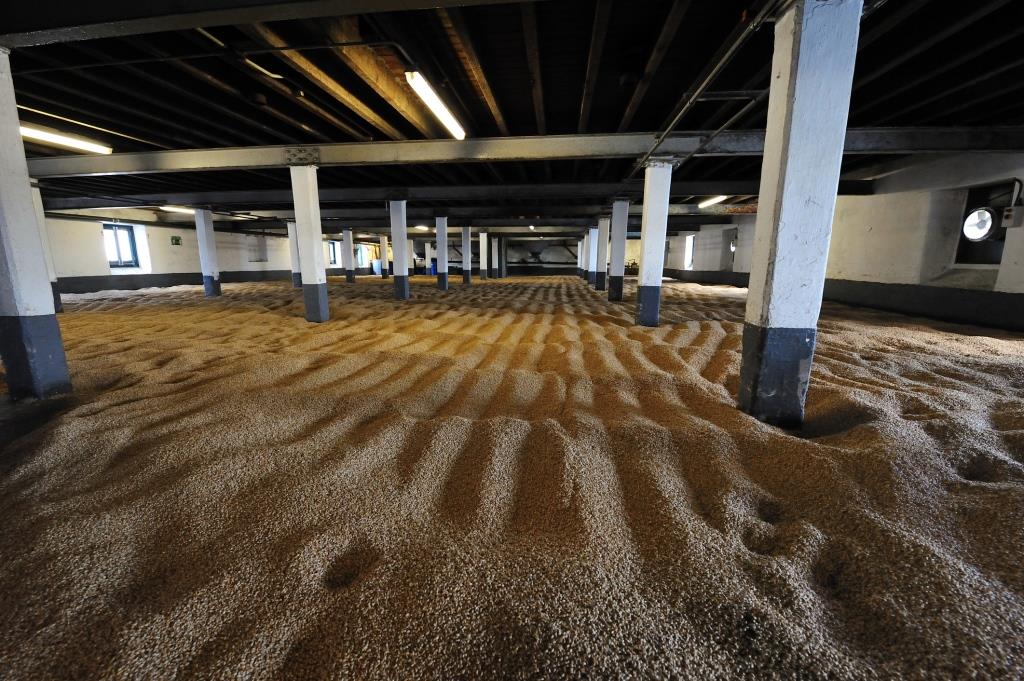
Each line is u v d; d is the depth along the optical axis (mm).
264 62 4039
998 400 2936
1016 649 1076
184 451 2096
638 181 9195
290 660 1090
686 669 1045
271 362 3867
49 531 1543
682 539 1471
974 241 6988
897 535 1457
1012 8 3236
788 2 2227
